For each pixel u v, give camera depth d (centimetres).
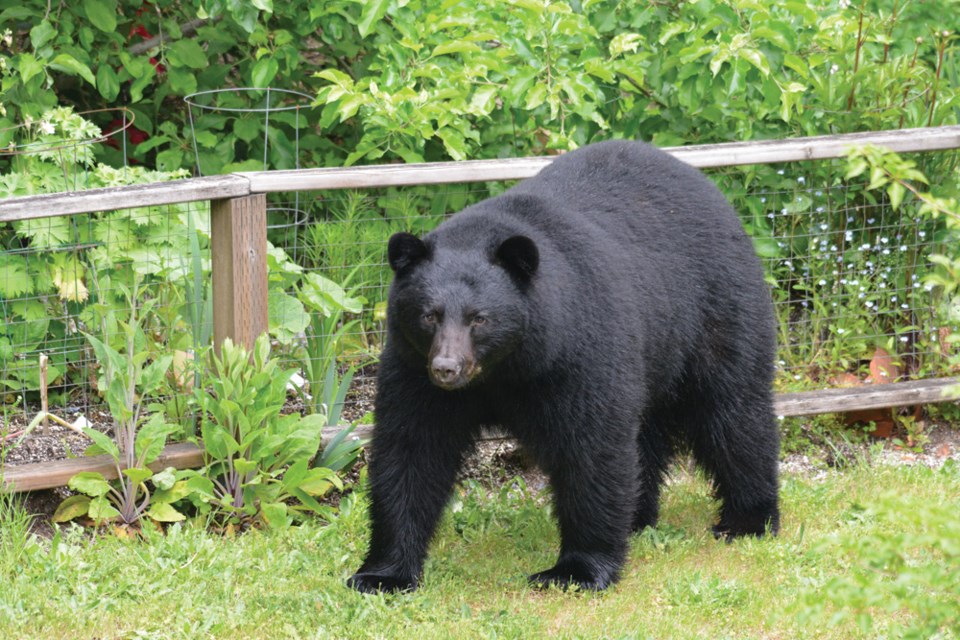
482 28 1298
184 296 1152
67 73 1384
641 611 860
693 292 955
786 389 1266
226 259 1022
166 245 1166
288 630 804
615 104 1378
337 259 1256
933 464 1222
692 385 999
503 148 1347
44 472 983
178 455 1020
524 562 958
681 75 1256
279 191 1023
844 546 582
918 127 1291
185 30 1454
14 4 1332
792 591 891
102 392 1145
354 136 1450
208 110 1422
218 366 1008
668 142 1344
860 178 1317
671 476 1106
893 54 1388
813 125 1347
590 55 1277
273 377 1023
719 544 1006
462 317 798
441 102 1254
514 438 921
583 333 848
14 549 901
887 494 559
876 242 1309
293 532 991
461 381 792
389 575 895
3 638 786
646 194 957
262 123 1405
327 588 875
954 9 1369
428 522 909
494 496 1093
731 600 872
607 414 865
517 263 812
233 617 820
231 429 1009
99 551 917
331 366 1118
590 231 889
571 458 872
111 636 799
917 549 956
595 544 900
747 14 1285
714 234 974
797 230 1360
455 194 1263
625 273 891
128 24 1428
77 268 1152
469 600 885
